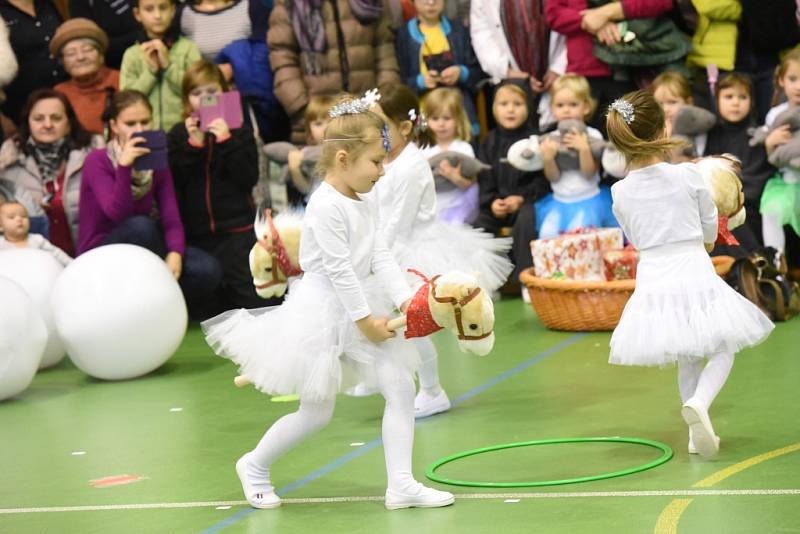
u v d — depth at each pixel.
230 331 5.73
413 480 5.49
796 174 10.77
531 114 11.70
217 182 11.15
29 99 11.09
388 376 5.48
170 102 11.65
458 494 5.65
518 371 8.40
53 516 5.70
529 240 11.31
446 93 11.60
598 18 11.22
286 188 11.61
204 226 11.17
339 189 5.54
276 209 11.55
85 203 10.43
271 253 6.34
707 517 5.03
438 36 12.12
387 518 5.35
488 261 7.72
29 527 5.54
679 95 10.79
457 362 8.88
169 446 6.96
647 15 11.13
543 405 7.39
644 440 6.37
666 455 6.02
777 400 7.11
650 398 7.39
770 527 4.86
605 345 9.05
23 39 11.77
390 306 5.65
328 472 6.19
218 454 6.72
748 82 10.82
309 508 5.59
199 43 11.96
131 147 10.09
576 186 11.23
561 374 8.20
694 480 5.61
